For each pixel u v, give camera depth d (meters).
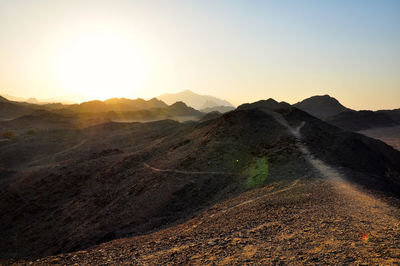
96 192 52.03
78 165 67.88
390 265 8.88
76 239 34.69
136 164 64.31
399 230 12.86
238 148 54.38
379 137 170.75
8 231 44.22
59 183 59.31
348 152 49.88
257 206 21.00
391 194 25.09
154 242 15.47
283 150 47.91
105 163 68.75
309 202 19.97
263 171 40.62
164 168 53.16
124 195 45.56
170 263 11.08
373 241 11.40
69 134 161.75
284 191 25.22
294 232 13.43
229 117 70.88
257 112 74.31
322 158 41.84
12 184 63.28
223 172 45.50
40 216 47.78
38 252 35.78
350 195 22.02
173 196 39.25
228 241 13.23
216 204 31.84
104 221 37.81
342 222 14.53
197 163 51.00
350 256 9.94
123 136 148.38
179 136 96.12
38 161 106.69
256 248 11.71
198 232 16.38
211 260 10.88
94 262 12.35
